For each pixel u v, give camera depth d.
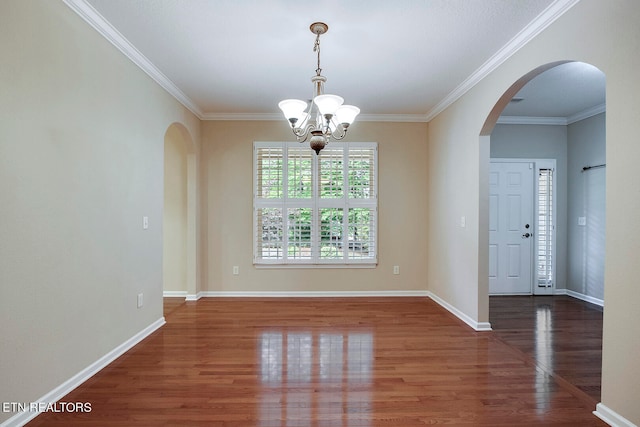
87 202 2.30
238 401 2.08
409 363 2.60
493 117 3.13
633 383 1.71
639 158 1.66
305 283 4.65
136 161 2.93
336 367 2.53
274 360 2.64
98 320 2.44
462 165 3.65
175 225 4.63
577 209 4.71
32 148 1.85
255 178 4.62
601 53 1.89
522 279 4.88
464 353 2.79
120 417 1.90
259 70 3.21
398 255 4.70
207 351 2.81
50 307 1.99
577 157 4.71
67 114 2.11
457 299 3.79
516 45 2.63
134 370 2.46
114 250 2.62
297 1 2.17
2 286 1.68
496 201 4.88
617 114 1.78
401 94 3.85
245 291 4.64
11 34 1.72
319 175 4.65
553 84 3.61
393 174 4.69
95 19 2.30
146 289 3.13
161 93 3.39
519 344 2.99
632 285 1.71
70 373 2.16
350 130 4.66
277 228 4.62
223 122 4.61
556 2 2.16
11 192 1.72
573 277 4.79
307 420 1.89
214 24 2.44
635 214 1.69
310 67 3.14
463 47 2.76
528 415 1.94
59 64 2.04
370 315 3.81
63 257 2.08
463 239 3.63
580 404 2.05
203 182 4.61
